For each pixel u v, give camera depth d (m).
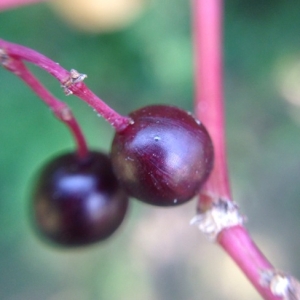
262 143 0.13
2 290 0.12
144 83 0.12
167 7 0.12
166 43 0.12
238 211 0.05
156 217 0.13
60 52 0.12
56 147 0.09
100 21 0.11
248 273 0.05
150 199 0.05
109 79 0.12
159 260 0.13
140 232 0.13
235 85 0.13
